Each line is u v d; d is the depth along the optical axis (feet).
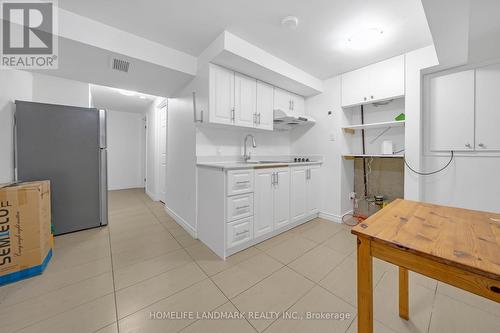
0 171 6.42
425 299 4.51
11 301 4.37
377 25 5.88
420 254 2.18
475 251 2.15
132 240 7.61
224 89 7.40
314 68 8.79
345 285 5.02
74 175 8.24
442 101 7.30
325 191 10.03
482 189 6.68
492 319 3.93
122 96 13.34
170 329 3.73
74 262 6.01
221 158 8.82
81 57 6.40
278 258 6.29
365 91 8.57
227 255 6.41
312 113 10.59
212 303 4.39
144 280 5.17
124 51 6.22
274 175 7.80
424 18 5.54
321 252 6.68
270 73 7.91
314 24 5.86
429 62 7.02
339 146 9.49
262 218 7.38
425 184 7.67
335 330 3.73
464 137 6.92
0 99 6.41
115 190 18.17
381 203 8.90
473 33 5.39
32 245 5.31
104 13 5.45
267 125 8.93
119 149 18.75
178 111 9.75
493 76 6.45
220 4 5.13
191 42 6.84
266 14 5.49
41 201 5.55
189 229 8.35
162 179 13.93
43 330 3.67
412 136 7.49
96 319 3.93
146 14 5.49
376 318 4.00
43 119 7.50
